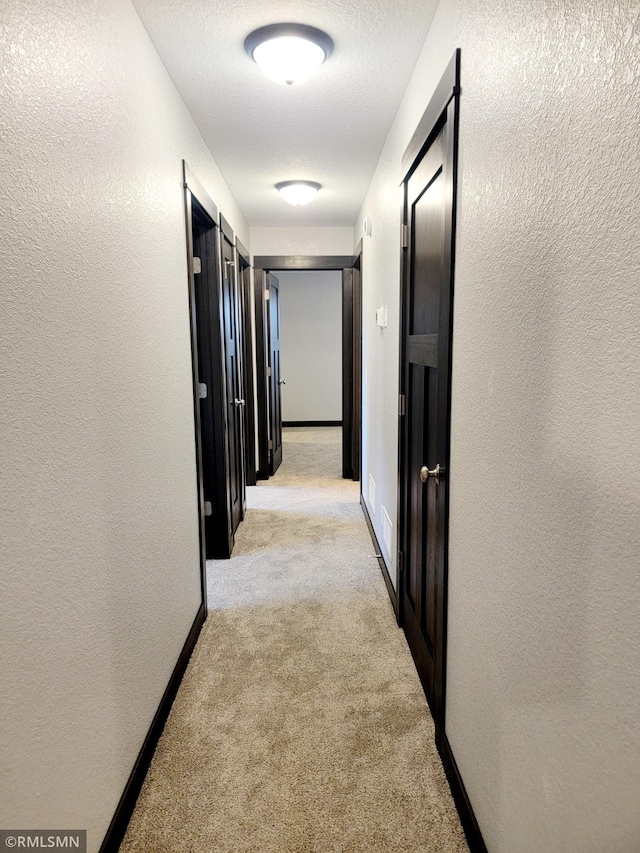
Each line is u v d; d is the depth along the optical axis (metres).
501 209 1.11
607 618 0.74
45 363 1.02
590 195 0.76
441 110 1.55
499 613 1.16
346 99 2.31
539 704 0.96
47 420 1.02
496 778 1.19
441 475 1.62
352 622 2.51
